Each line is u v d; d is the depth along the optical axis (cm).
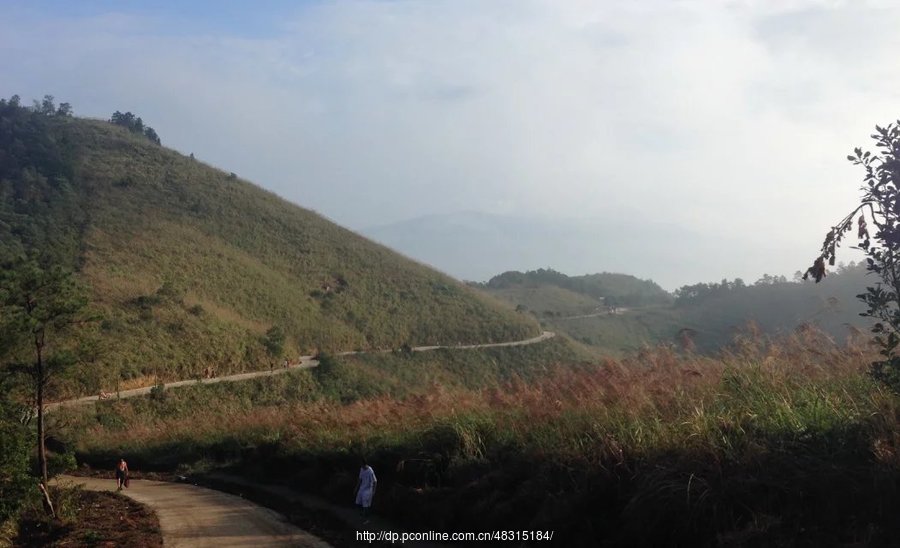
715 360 1101
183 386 4347
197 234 7619
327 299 7350
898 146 616
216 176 10238
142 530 1320
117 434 3138
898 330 662
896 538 582
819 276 654
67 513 1463
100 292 5097
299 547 1112
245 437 2267
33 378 1440
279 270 7731
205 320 5275
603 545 798
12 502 1216
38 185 7788
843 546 590
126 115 12756
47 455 1537
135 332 4631
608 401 1057
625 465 849
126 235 6831
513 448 1109
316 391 4984
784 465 691
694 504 703
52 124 10769
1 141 9100
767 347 1063
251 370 5119
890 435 658
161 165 9919
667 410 952
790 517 653
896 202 618
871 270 649
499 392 1360
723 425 798
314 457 1661
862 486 634
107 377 3941
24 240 6116
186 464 2355
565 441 1012
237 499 1638
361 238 10012
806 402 806
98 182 8606
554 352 7125
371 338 6862
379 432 1528
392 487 1268
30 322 1363
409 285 8606
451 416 1352
